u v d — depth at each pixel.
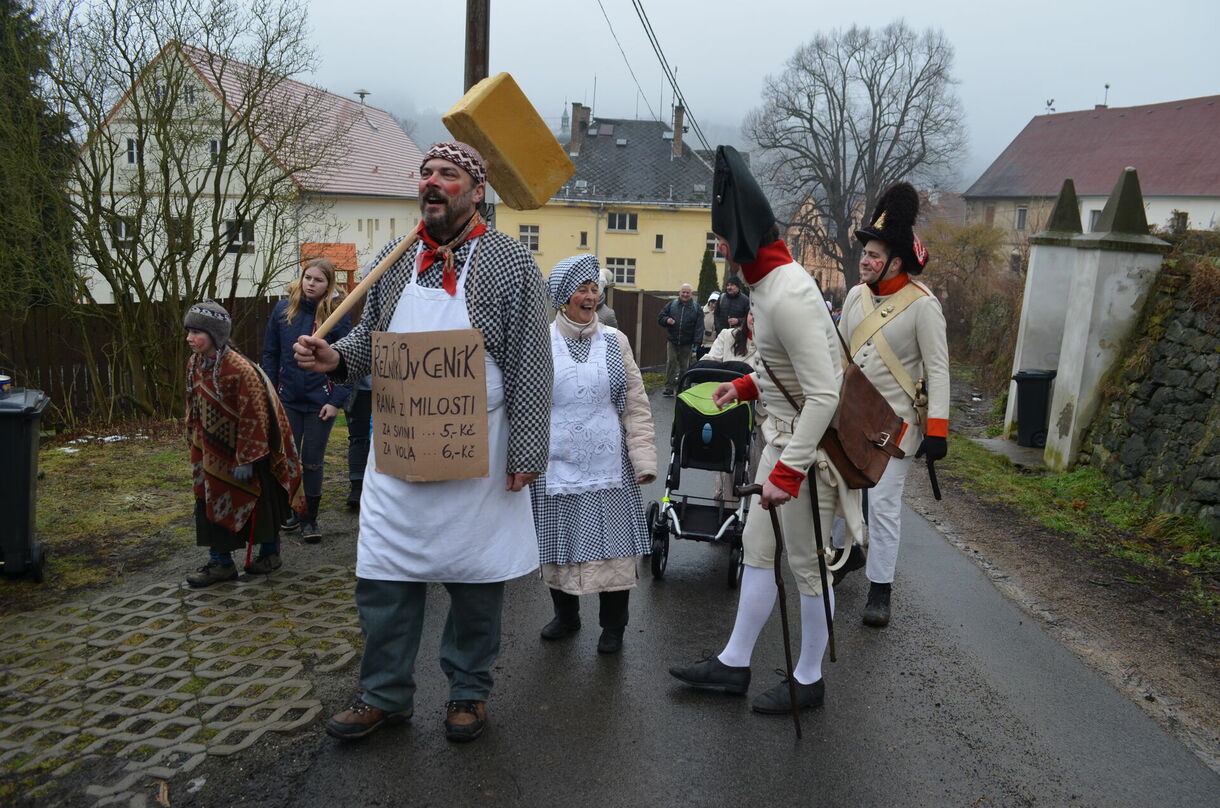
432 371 3.04
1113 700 4.00
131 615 4.40
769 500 3.29
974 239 29.45
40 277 9.88
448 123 3.28
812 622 3.67
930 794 3.19
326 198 13.91
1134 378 8.32
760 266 3.37
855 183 47.38
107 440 9.12
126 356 10.38
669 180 56.06
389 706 3.34
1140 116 59.12
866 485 3.48
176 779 3.05
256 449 4.64
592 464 4.14
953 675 4.21
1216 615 5.12
